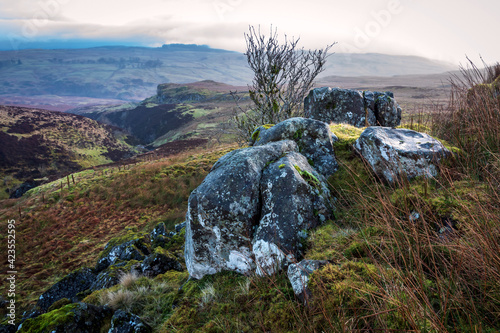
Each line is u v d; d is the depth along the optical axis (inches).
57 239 614.2
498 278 75.2
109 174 1029.8
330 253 126.7
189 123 4965.6
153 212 693.3
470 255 81.9
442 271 92.2
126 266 304.0
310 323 93.8
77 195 838.5
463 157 154.3
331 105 348.2
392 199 138.3
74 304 183.5
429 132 243.0
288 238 143.3
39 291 435.8
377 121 354.3
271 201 155.5
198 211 159.3
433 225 113.8
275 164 171.2
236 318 120.5
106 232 624.4
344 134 253.6
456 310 76.9
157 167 957.2
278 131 222.4
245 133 395.2
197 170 864.3
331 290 99.4
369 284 94.8
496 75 206.2
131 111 7731.3
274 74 356.8
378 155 175.8
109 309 194.9
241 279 150.8
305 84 368.8
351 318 85.3
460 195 122.3
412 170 156.7
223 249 159.8
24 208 806.5
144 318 178.1
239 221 155.1
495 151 143.8
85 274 336.5
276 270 138.8
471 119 179.9
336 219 162.6
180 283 220.8
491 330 68.4
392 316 80.2
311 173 182.5
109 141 3951.8
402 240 106.2
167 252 307.9
